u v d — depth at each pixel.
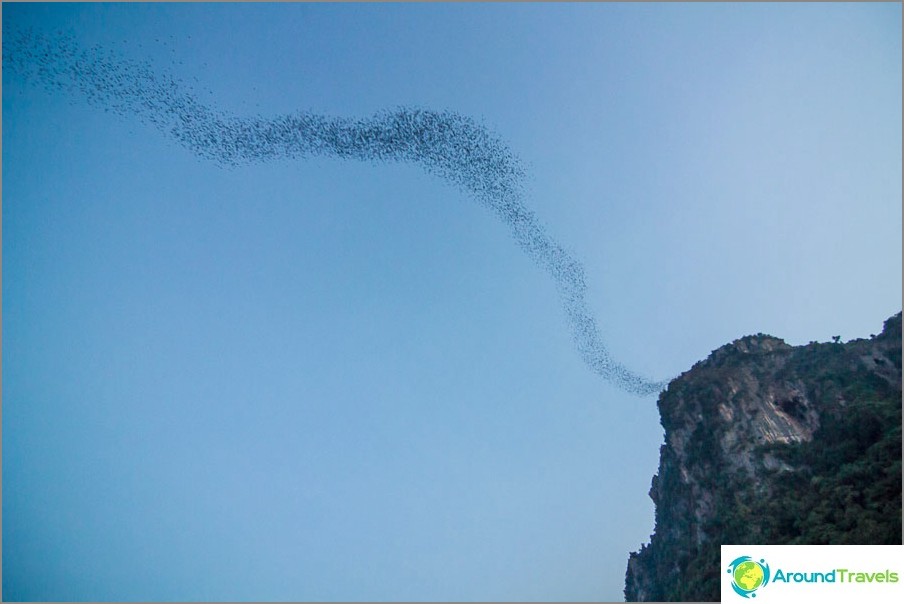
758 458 34.84
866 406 32.03
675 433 43.00
